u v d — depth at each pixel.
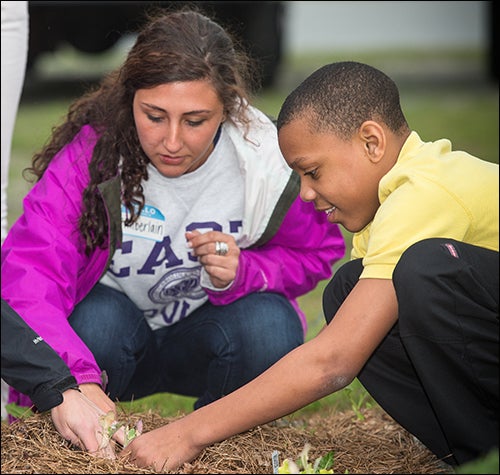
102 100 3.23
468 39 16.23
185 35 2.91
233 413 2.57
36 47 10.23
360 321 2.53
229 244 3.24
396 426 3.30
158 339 3.51
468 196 2.62
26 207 3.12
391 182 2.65
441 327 2.51
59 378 2.81
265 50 10.56
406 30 17.39
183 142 2.93
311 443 3.07
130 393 3.54
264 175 3.18
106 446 2.72
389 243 2.56
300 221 3.33
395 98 2.76
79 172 3.13
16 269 3.02
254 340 3.25
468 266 2.52
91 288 3.29
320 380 2.52
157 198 3.22
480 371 2.55
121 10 9.92
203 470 2.67
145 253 3.26
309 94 2.71
